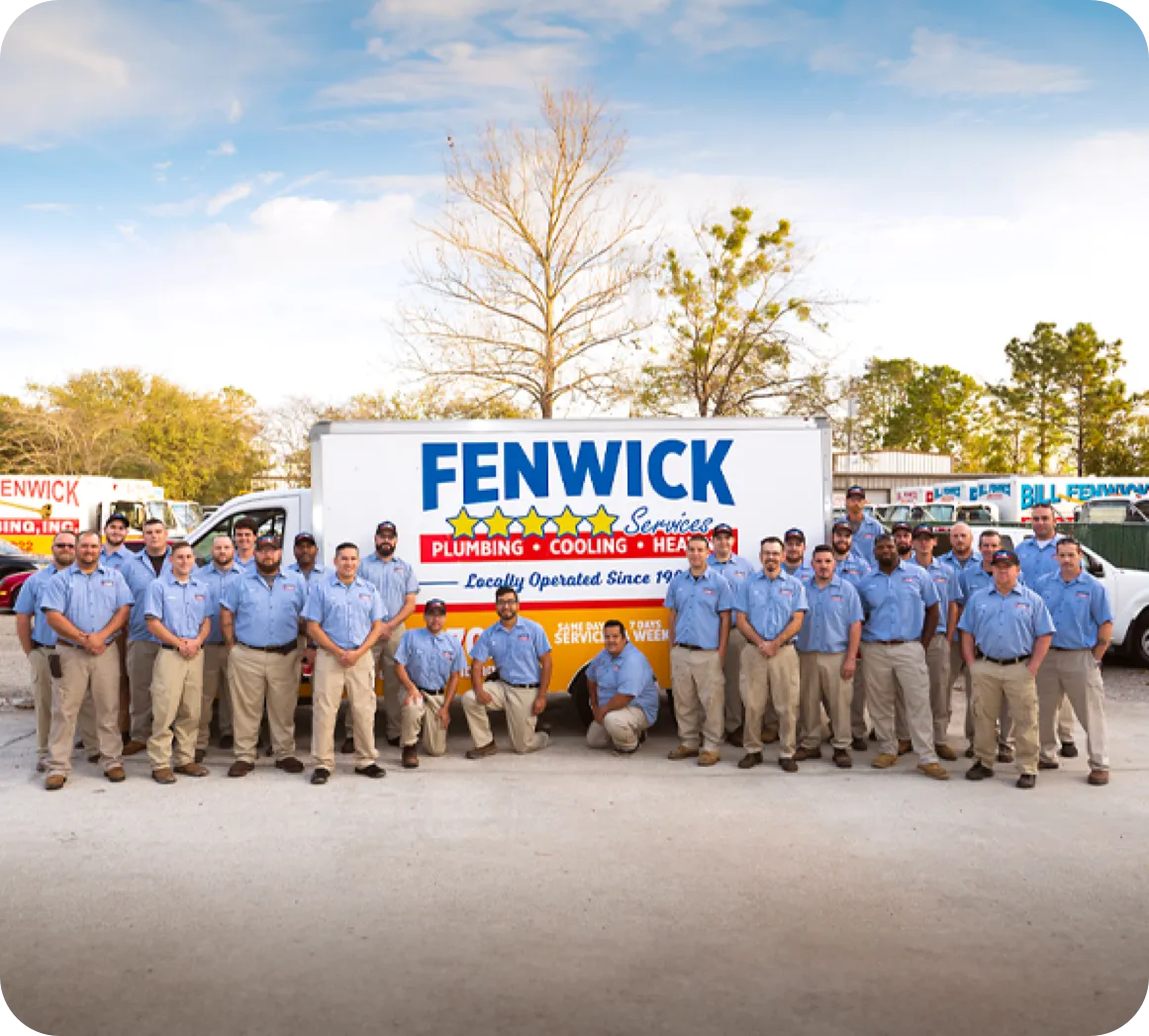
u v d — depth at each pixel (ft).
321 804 23.00
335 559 25.67
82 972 14.35
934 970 14.47
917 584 26.30
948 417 284.20
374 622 25.81
